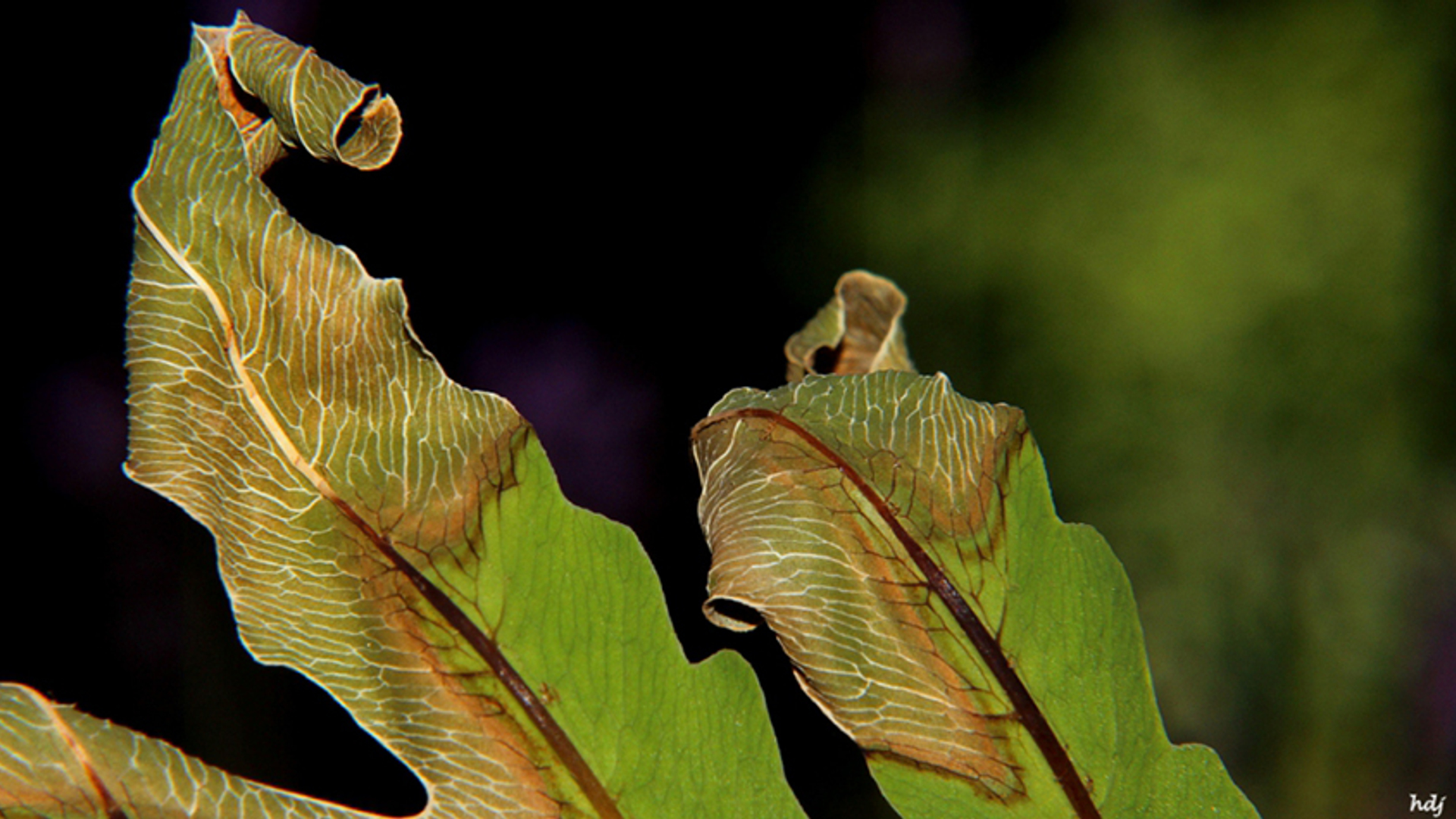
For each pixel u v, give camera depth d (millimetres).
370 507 288
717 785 290
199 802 286
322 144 284
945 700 291
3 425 780
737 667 291
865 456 292
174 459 288
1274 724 901
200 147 285
